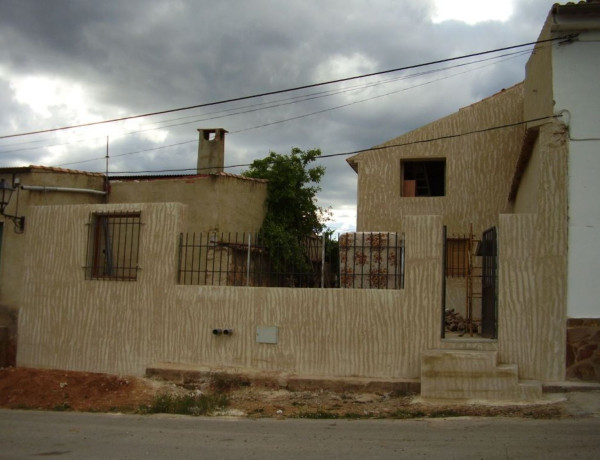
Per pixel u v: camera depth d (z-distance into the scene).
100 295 11.61
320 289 10.32
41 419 8.73
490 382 8.88
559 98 9.59
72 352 11.71
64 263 12.00
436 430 7.45
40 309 12.09
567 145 9.48
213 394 9.84
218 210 15.43
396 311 9.96
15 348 12.28
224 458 6.23
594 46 9.58
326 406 9.12
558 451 6.32
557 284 9.32
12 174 13.56
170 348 11.02
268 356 10.48
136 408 9.40
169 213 11.33
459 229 16.50
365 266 11.14
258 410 9.02
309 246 17.09
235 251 14.04
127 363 11.25
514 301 9.45
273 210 17.86
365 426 7.82
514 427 7.48
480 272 15.40
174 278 11.17
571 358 9.19
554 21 9.57
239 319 10.69
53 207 12.26
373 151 17.41
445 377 8.99
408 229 10.02
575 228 9.34
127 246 13.18
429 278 9.89
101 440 7.22
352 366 10.07
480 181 16.55
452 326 12.44
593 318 9.16
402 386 9.59
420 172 17.44
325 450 6.52
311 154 18.78
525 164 11.65
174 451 6.58
